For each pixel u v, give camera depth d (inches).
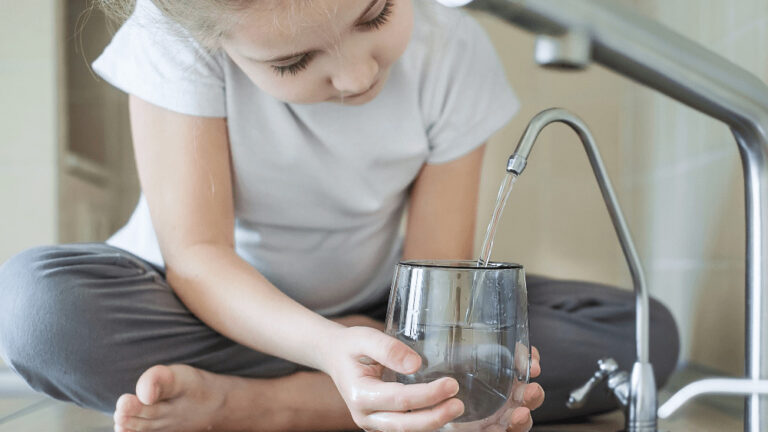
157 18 33.7
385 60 30.8
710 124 52.7
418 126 41.0
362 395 27.5
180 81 37.4
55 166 73.3
